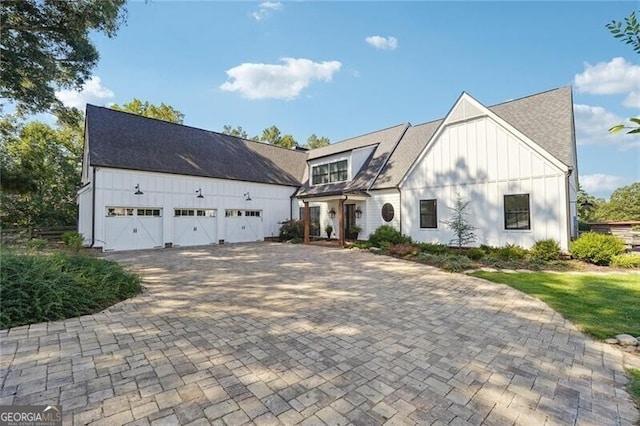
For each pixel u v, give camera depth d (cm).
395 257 1108
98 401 249
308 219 1681
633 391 275
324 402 253
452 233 1221
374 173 1595
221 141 1969
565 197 955
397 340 383
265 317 466
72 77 1216
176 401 251
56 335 386
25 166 1853
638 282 689
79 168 2164
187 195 1570
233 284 686
